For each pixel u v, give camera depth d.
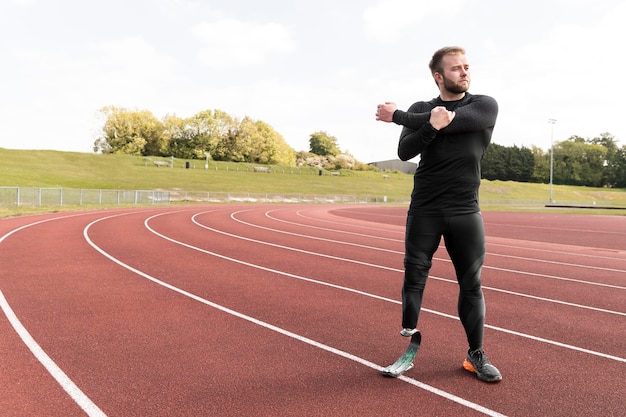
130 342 4.32
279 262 9.48
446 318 5.33
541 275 8.52
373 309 5.68
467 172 3.24
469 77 3.27
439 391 3.25
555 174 136.50
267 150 116.06
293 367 3.71
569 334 4.76
